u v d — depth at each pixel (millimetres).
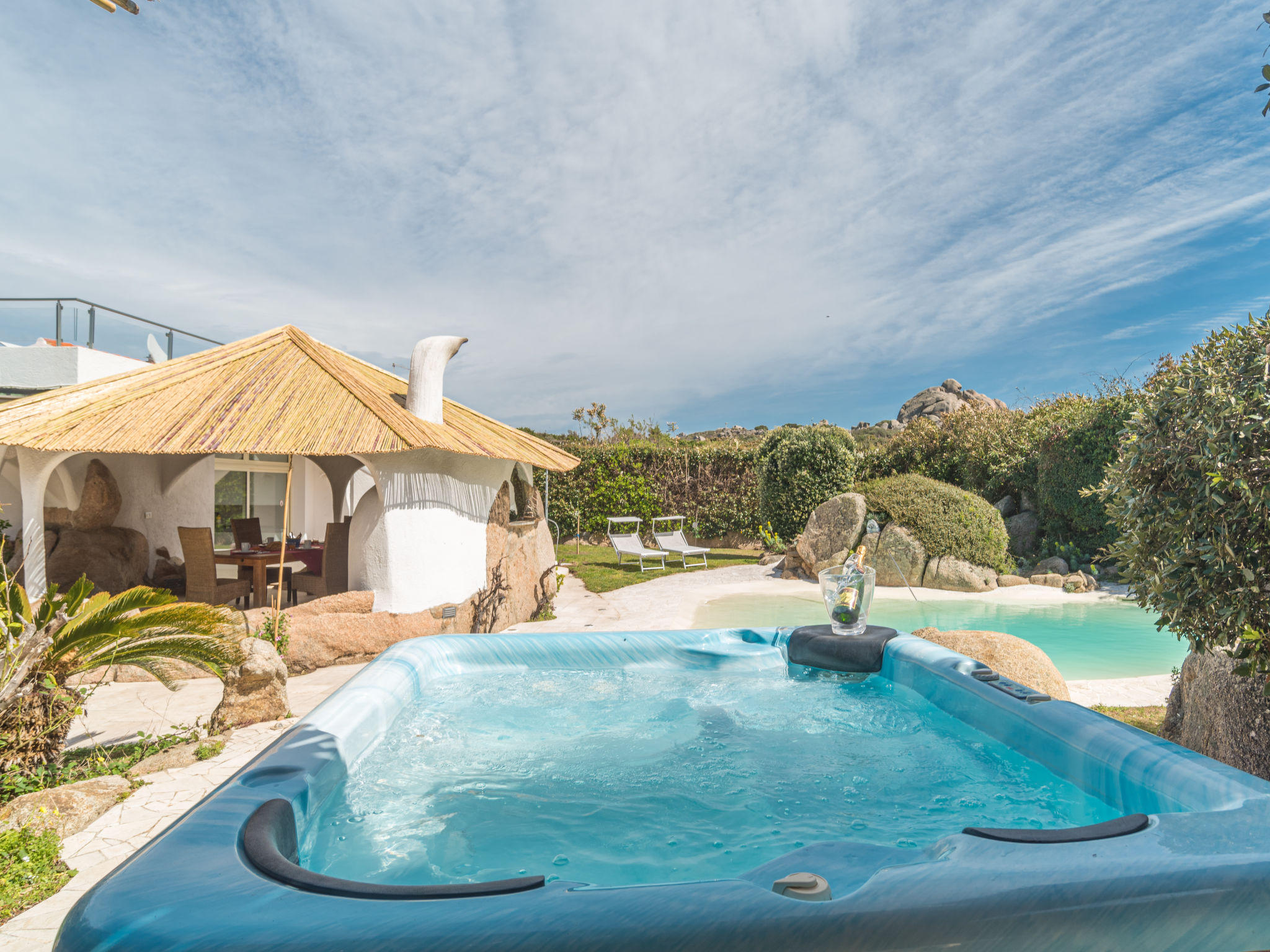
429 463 8000
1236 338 3541
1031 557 14273
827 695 4789
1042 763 3229
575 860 2660
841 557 12609
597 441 24609
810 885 1721
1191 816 2129
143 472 10555
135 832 3742
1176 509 3555
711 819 3008
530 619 9805
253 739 5160
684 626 9117
